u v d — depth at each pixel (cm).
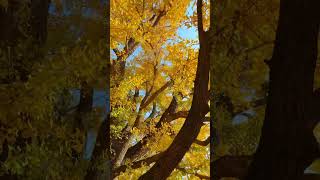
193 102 462
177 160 465
